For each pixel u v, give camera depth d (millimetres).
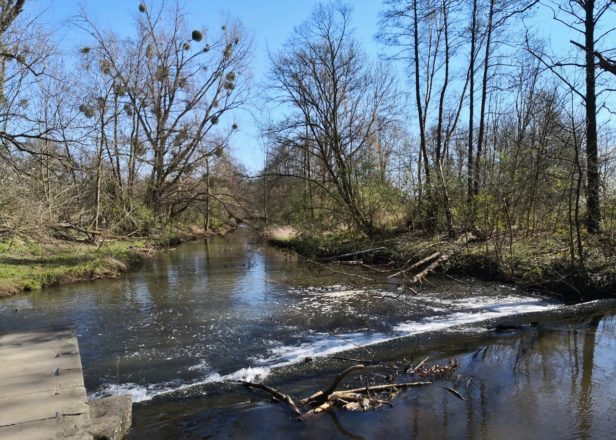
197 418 5410
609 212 12891
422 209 18312
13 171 13133
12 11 11938
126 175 25594
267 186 25891
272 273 16297
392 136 23500
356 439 4855
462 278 13672
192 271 16938
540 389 5910
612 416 5148
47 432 3967
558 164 15203
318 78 21719
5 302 11625
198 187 32344
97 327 9312
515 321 9023
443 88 18688
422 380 6324
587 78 11531
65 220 17859
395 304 10859
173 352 7758
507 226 15227
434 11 10086
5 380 5031
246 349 7852
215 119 29672
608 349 7270
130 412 5312
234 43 29734
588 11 10195
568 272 11281
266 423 5246
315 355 7465
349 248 18906
